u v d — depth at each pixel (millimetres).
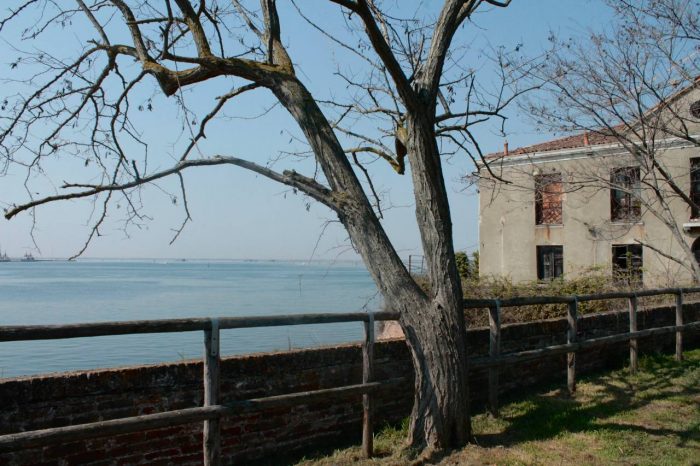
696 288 10039
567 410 6668
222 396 5047
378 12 7277
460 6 5820
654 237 22266
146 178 5285
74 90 5965
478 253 28078
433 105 5789
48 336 3676
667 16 10711
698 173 20906
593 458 5270
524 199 25219
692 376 8234
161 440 4754
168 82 5551
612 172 14125
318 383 5684
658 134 15656
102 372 4504
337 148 5621
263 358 5316
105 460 4484
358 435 5910
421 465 5086
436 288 5562
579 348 7410
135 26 5797
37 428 4199
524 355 6648
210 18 6184
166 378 4801
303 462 5180
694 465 5121
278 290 43094
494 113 6953
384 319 5449
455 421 5426
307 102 5656
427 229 5668
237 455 5102
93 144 6016
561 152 22641
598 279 14258
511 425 6203
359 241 5539
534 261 25656
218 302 31781
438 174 5754
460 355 5477
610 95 11250
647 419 6402
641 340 9656
